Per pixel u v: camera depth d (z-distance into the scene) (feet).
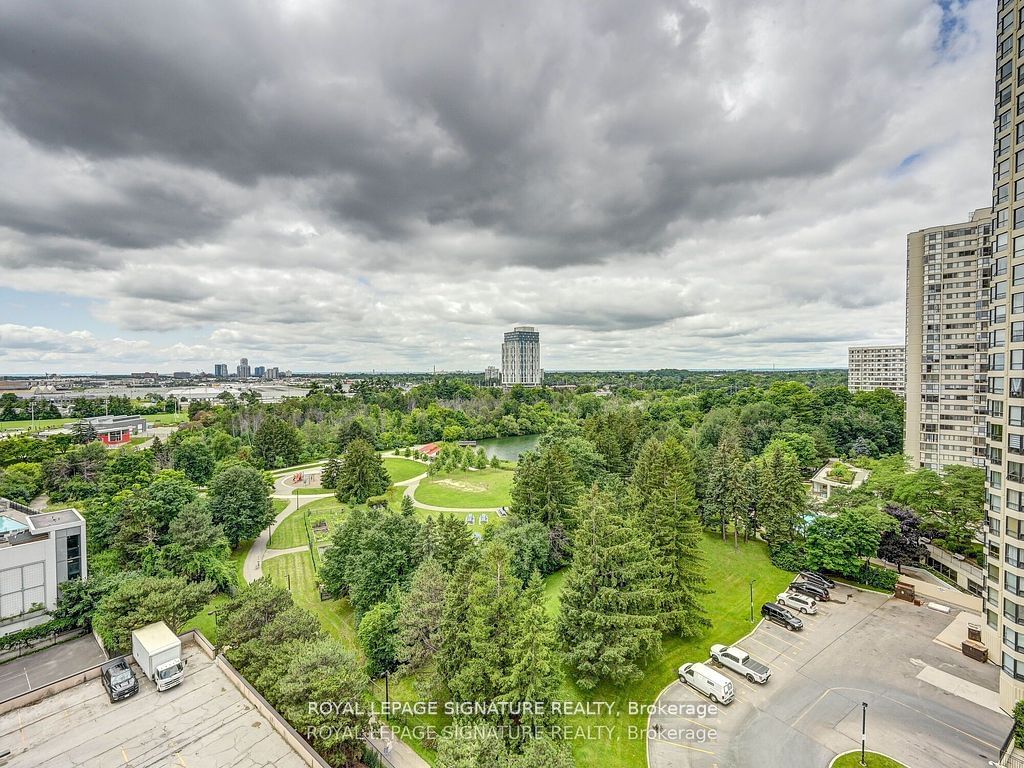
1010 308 102.06
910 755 87.97
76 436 344.90
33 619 138.31
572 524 178.91
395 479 337.93
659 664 115.85
